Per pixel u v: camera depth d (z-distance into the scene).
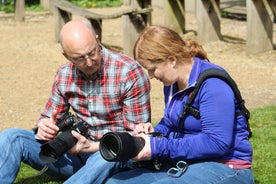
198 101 3.73
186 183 3.62
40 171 4.71
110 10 16.22
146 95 4.33
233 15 13.58
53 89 4.52
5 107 7.93
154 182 3.68
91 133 4.44
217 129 3.62
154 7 15.91
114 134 3.65
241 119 3.79
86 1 17.23
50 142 3.98
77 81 4.36
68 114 4.31
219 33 11.27
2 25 14.34
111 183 3.95
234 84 3.74
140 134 3.81
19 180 5.13
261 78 8.70
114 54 4.34
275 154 5.59
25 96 8.43
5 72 9.78
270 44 10.14
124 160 3.69
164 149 3.76
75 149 4.09
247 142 3.82
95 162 4.09
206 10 11.10
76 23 4.11
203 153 3.68
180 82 3.82
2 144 4.38
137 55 3.77
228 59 9.88
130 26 10.34
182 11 11.96
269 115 6.85
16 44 11.91
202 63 3.79
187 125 3.82
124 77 4.26
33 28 13.77
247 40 10.04
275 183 4.96
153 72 3.78
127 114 4.32
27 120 7.38
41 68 9.97
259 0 9.90
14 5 15.50
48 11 16.30
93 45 4.06
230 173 3.72
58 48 11.45
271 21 10.08
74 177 4.10
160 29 3.74
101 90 4.30
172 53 3.70
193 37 11.63
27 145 4.46
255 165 5.33
